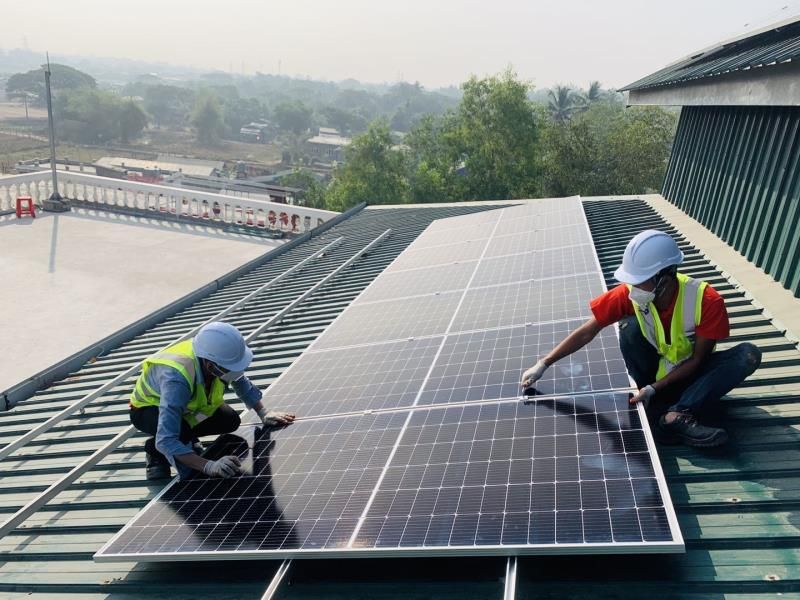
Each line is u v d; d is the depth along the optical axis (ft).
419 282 31.27
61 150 559.79
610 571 12.28
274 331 33.32
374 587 12.90
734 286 25.49
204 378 17.49
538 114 199.31
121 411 27.09
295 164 579.89
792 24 29.91
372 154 200.64
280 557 12.74
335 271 41.09
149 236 83.61
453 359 19.74
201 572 14.57
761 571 11.80
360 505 13.57
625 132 180.65
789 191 25.89
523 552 11.39
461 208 60.59
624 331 16.85
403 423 16.55
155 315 42.91
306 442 16.97
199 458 16.30
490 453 14.23
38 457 23.90
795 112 27.09
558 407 15.40
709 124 38.68
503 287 26.11
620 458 12.97
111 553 14.12
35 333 55.06
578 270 25.41
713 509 13.58
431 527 12.37
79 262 72.90
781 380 17.40
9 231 83.30
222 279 49.62
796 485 13.79
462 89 189.06
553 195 187.21
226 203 88.33
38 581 15.89
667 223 38.58
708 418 16.40
